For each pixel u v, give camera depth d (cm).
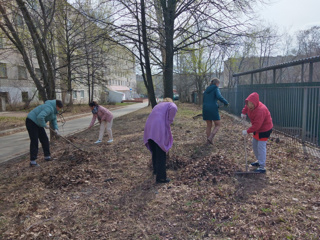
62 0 924
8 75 2545
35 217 351
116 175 496
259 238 278
